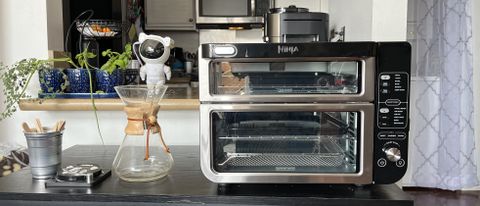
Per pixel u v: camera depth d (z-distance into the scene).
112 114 1.35
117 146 1.29
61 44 1.56
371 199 0.78
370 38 1.76
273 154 0.86
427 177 2.81
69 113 1.35
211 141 0.81
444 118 2.72
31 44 1.37
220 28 3.39
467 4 2.60
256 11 3.27
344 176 0.81
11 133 1.37
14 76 1.18
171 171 0.99
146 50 1.21
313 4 3.21
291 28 2.09
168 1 3.42
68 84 1.23
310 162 0.86
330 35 3.02
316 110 0.79
